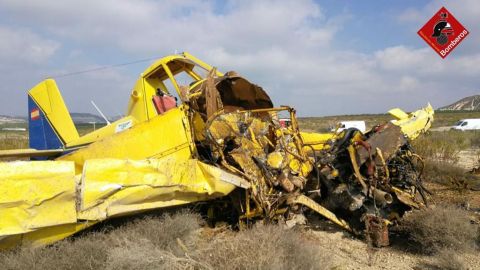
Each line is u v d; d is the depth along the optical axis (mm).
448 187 8781
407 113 8969
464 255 4875
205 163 5840
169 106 7383
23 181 4008
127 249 3877
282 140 6289
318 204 5840
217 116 6008
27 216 4020
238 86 6867
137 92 7285
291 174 5852
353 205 5586
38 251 4055
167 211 5254
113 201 4555
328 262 4422
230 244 3969
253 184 5535
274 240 4090
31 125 10398
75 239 4512
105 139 6199
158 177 4887
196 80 7617
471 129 38656
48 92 10008
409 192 6125
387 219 5594
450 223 5023
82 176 4383
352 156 5641
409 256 4996
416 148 11867
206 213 6070
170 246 4441
